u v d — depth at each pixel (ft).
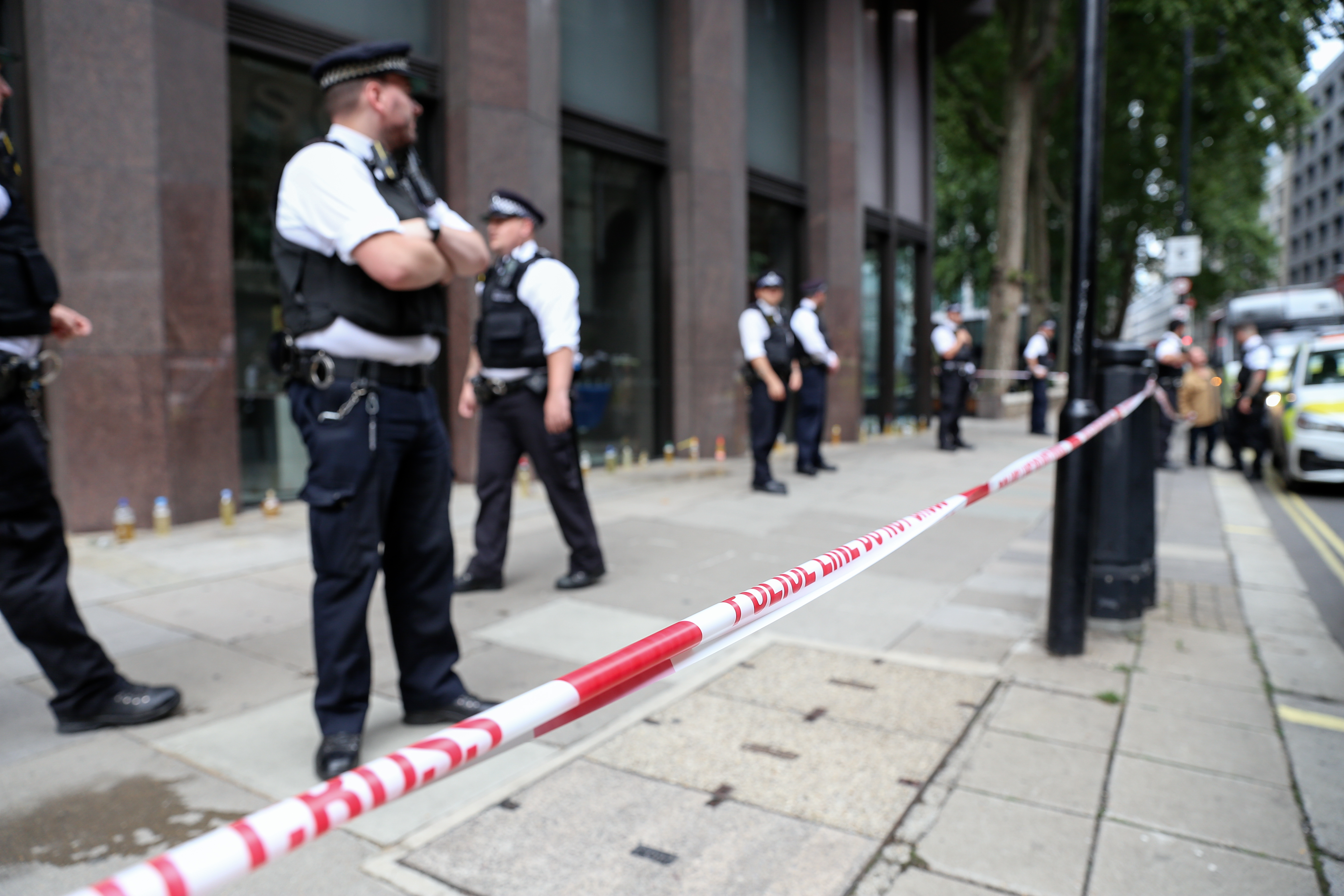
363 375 7.86
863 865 6.67
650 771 8.13
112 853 6.68
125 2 17.13
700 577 15.19
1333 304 62.34
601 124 28.43
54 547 8.45
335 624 7.86
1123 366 12.51
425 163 24.16
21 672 10.32
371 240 7.36
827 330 38.01
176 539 17.38
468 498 22.54
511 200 13.43
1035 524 20.83
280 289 7.97
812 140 38.81
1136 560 12.53
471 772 8.13
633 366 30.96
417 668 8.89
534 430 13.80
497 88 23.72
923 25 49.57
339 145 7.68
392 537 8.73
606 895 6.26
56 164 16.70
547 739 8.85
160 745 8.47
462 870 6.53
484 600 13.71
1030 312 70.90
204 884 1.64
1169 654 11.61
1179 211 82.07
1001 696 10.07
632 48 30.14
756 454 24.30
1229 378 50.39
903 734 8.99
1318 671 11.03
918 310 50.75
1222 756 8.63
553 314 13.25
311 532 7.91
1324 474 27.68
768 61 36.88
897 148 46.73
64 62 16.63
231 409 19.39
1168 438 34.68
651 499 23.30
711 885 6.40
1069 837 7.15
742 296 32.83
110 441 17.58
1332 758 8.58
